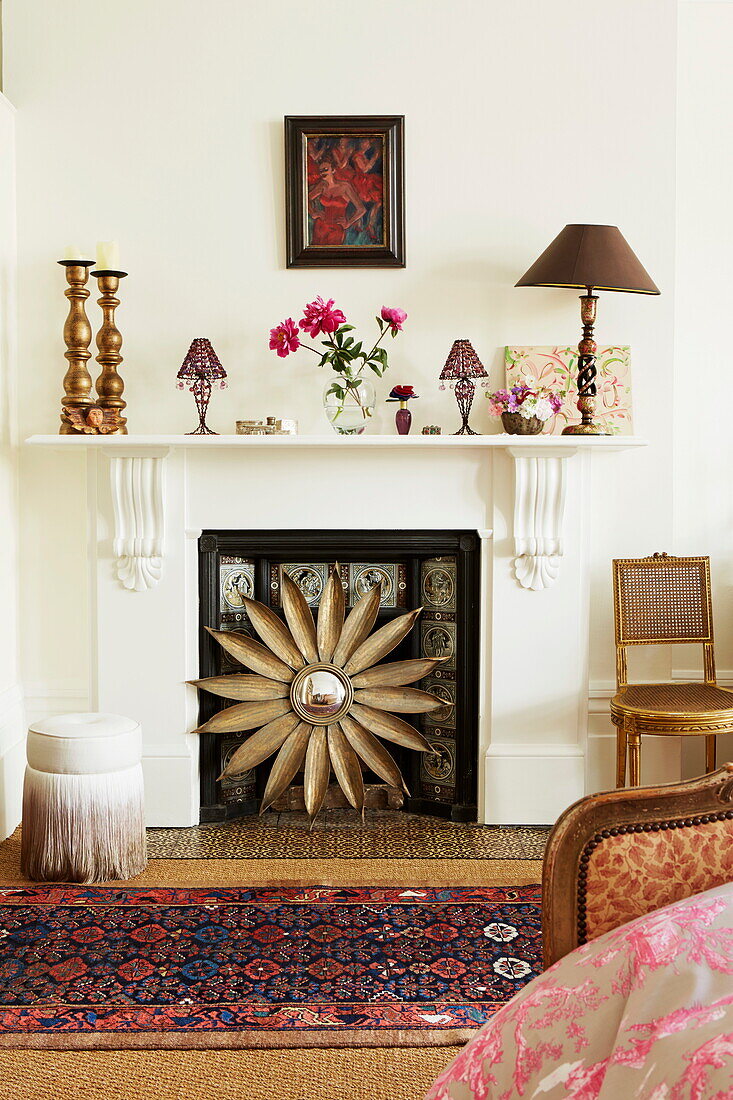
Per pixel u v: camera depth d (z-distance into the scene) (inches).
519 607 144.9
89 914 113.9
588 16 147.1
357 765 144.9
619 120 147.9
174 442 135.9
